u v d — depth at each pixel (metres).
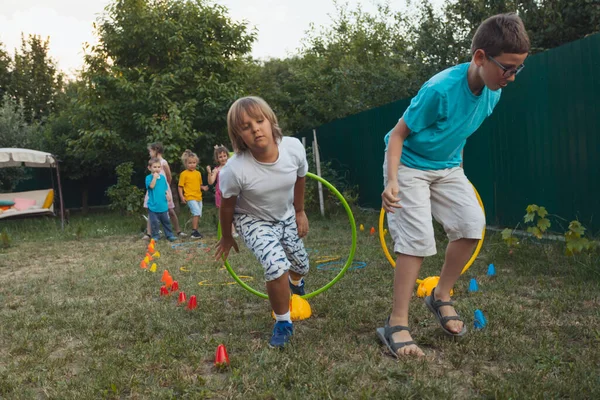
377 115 9.69
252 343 2.91
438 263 4.80
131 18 13.81
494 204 6.84
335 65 20.44
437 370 2.42
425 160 2.75
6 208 12.37
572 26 9.52
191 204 8.49
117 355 2.80
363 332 3.06
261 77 23.12
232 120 2.77
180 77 14.38
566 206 5.62
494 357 2.54
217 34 14.96
